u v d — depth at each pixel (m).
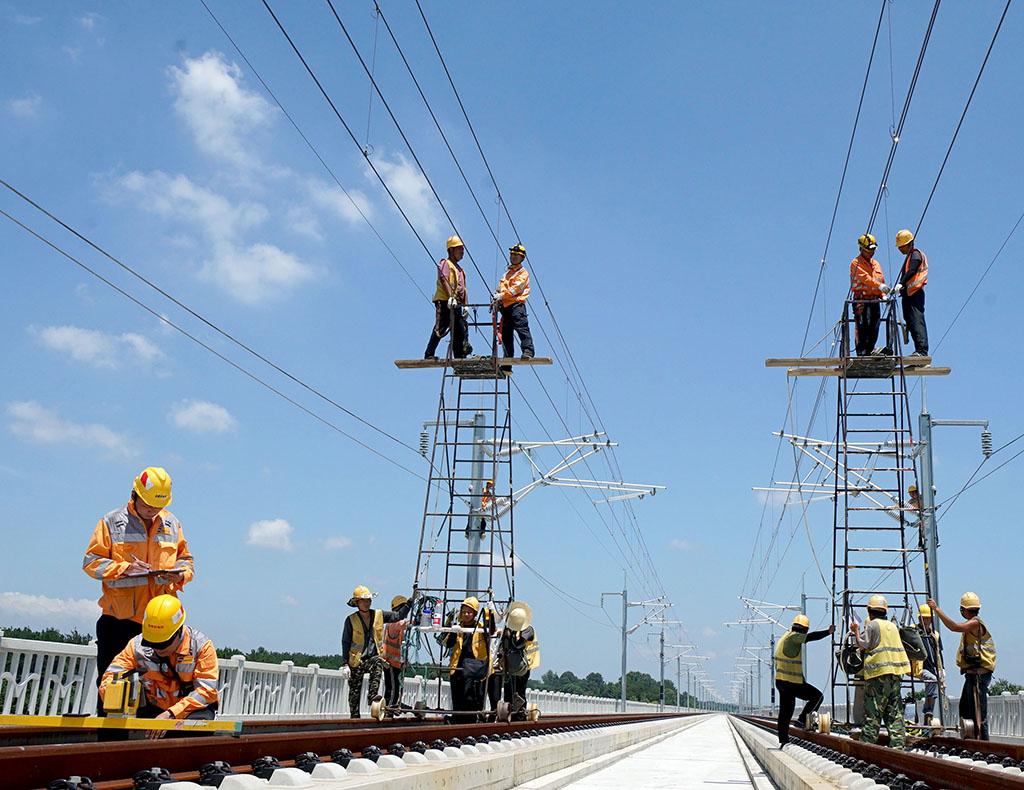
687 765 16.67
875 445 20.75
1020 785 5.71
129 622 7.97
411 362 17.73
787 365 17.27
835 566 16.44
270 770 5.83
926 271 16.78
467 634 15.82
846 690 15.70
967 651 14.23
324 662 30.42
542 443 26.19
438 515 17.34
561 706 40.19
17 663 10.05
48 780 4.66
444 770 7.43
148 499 7.94
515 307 17.89
